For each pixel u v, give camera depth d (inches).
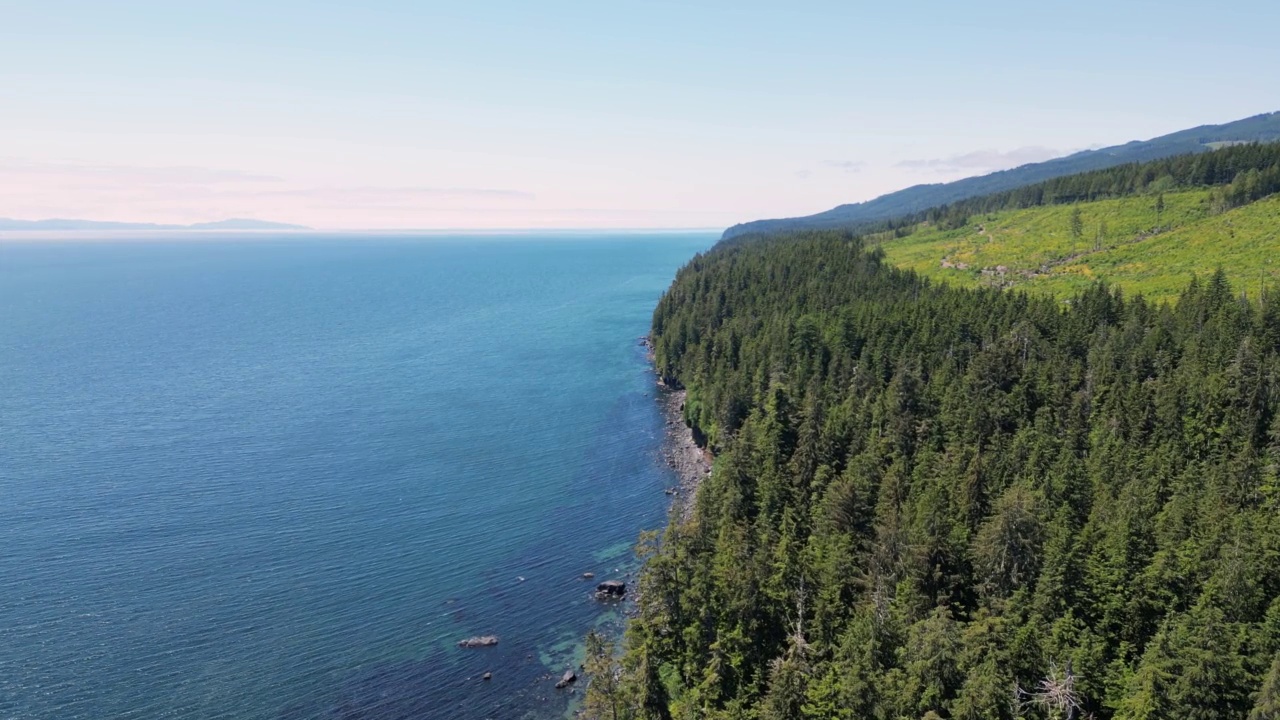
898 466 3757.4
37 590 3710.6
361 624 3560.5
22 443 5782.5
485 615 3681.1
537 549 4335.6
